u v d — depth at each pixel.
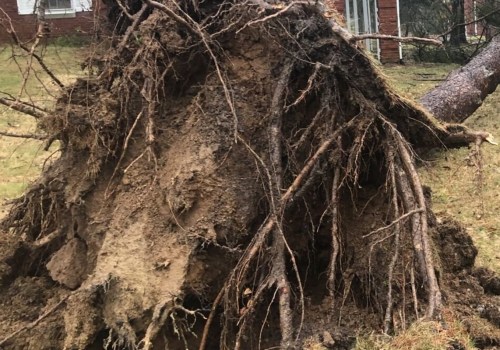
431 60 12.49
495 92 9.17
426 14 14.19
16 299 3.41
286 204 3.21
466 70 6.95
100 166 3.44
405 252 3.25
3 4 10.73
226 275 3.17
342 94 3.65
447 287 3.49
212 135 3.42
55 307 3.06
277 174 3.28
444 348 2.65
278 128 3.43
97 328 2.99
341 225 3.47
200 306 3.17
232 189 3.29
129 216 3.29
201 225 3.13
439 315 2.86
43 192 3.69
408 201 3.30
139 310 2.93
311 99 3.69
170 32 3.65
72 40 7.80
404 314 2.99
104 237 3.29
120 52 3.65
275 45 3.77
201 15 3.89
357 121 3.50
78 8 9.47
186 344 2.95
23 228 3.82
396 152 3.45
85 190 3.43
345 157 3.51
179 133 3.54
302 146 3.52
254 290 3.18
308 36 3.73
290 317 2.90
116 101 3.51
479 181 3.60
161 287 2.98
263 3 3.64
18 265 3.58
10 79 9.22
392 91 3.74
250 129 3.53
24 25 6.45
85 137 3.47
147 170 3.42
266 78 3.72
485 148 6.82
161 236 3.18
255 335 3.20
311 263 3.57
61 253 3.46
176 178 3.26
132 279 3.02
